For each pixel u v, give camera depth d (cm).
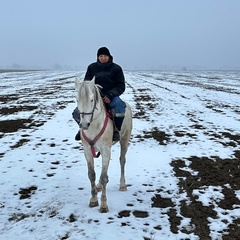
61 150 861
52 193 573
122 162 588
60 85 3450
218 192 592
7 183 620
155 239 427
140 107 1723
